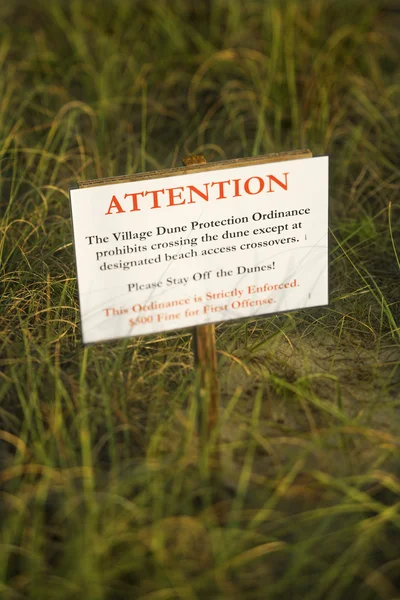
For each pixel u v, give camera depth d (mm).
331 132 4168
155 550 2105
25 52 4953
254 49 4922
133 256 2430
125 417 2531
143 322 2502
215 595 2084
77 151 4117
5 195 3857
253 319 2986
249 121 4430
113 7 5238
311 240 2541
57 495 2338
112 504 2225
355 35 4852
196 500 2334
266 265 2533
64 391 2508
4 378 2693
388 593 2111
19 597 2070
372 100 4531
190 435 2400
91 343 2484
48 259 3250
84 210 2354
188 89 4723
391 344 2973
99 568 2105
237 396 2508
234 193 2430
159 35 5039
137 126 4441
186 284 2492
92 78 4605
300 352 2914
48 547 2205
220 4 5277
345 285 3240
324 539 2223
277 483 2355
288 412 2633
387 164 3939
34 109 4422
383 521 2217
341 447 2492
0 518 2266
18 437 2523
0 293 3076
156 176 2367
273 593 2102
